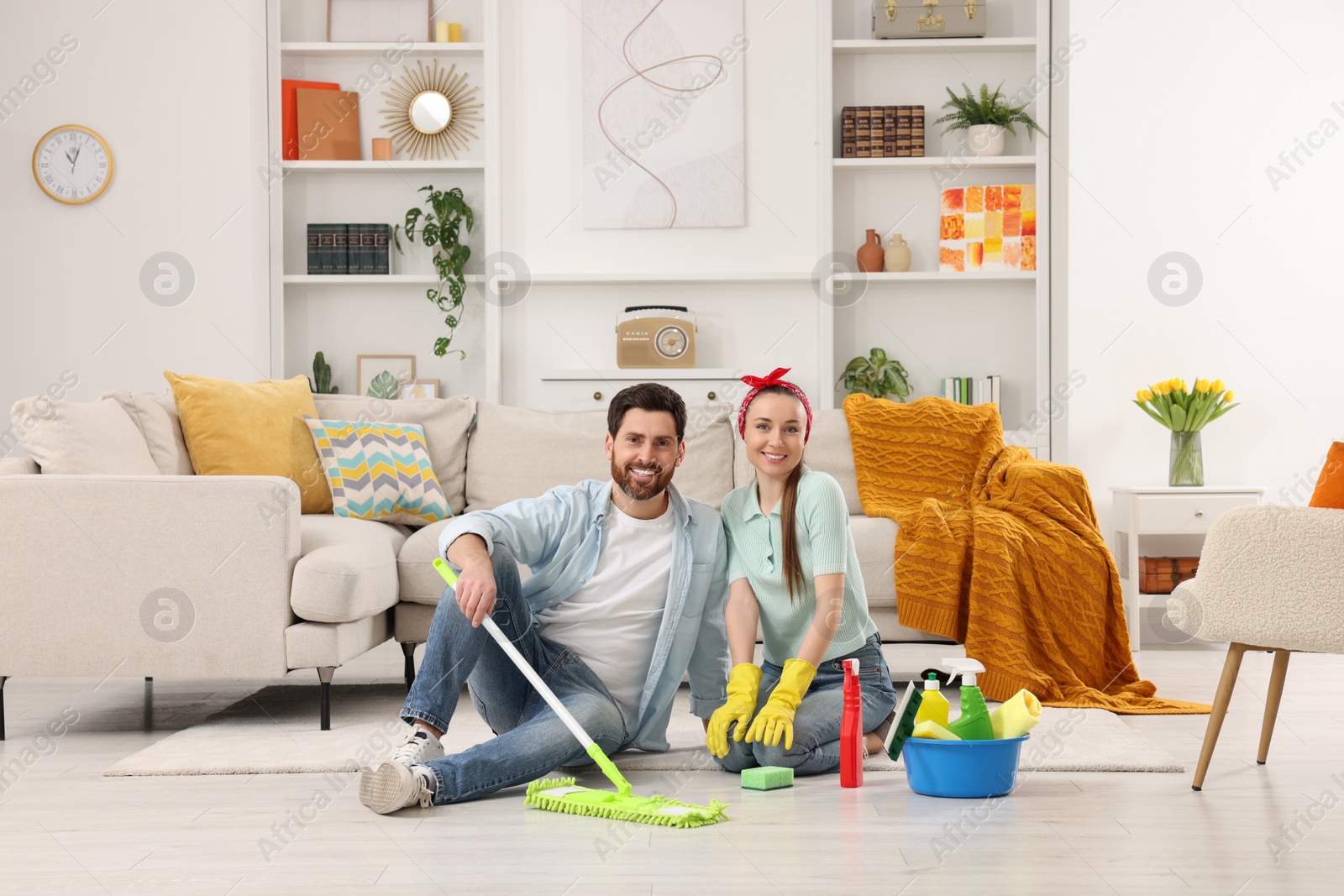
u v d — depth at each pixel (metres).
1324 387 4.66
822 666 2.40
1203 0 4.68
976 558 3.26
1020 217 4.94
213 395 3.48
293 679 3.65
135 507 2.78
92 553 2.77
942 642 3.36
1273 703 2.39
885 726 2.48
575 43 5.04
